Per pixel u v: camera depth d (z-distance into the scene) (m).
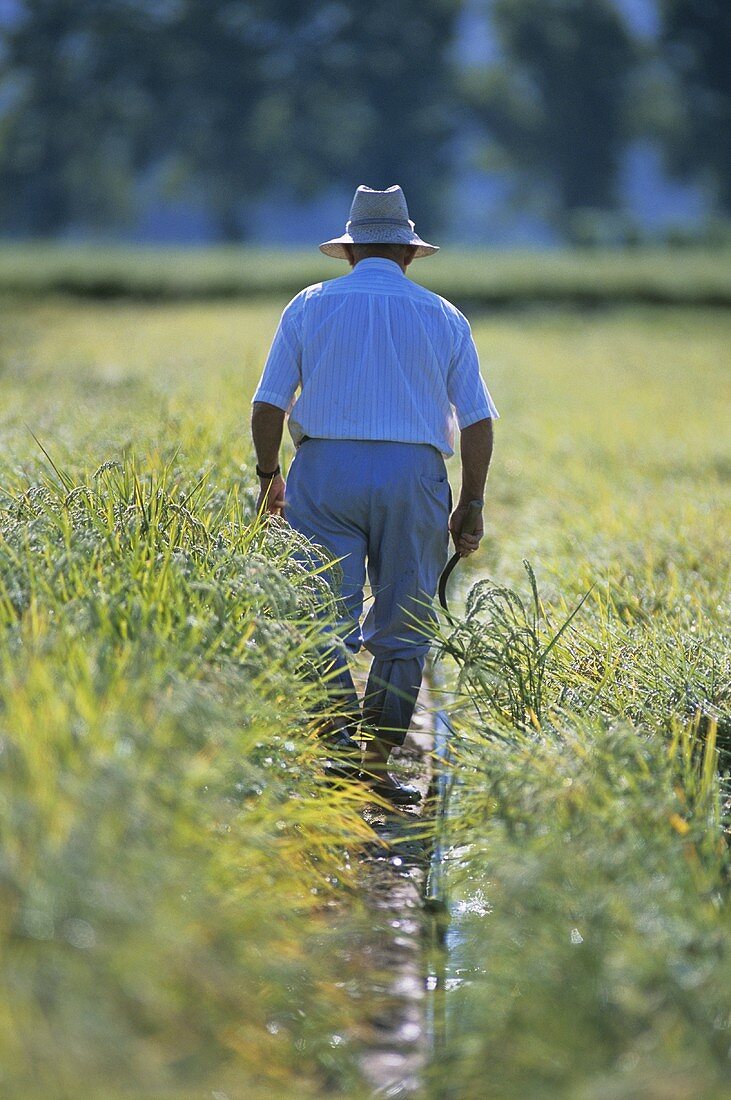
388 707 18.91
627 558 25.81
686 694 17.91
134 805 10.63
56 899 9.62
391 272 19.00
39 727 11.41
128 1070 9.23
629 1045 10.45
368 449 18.55
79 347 74.19
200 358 59.62
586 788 13.92
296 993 12.08
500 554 31.08
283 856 13.62
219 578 16.91
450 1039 11.91
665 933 11.16
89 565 16.09
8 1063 8.97
